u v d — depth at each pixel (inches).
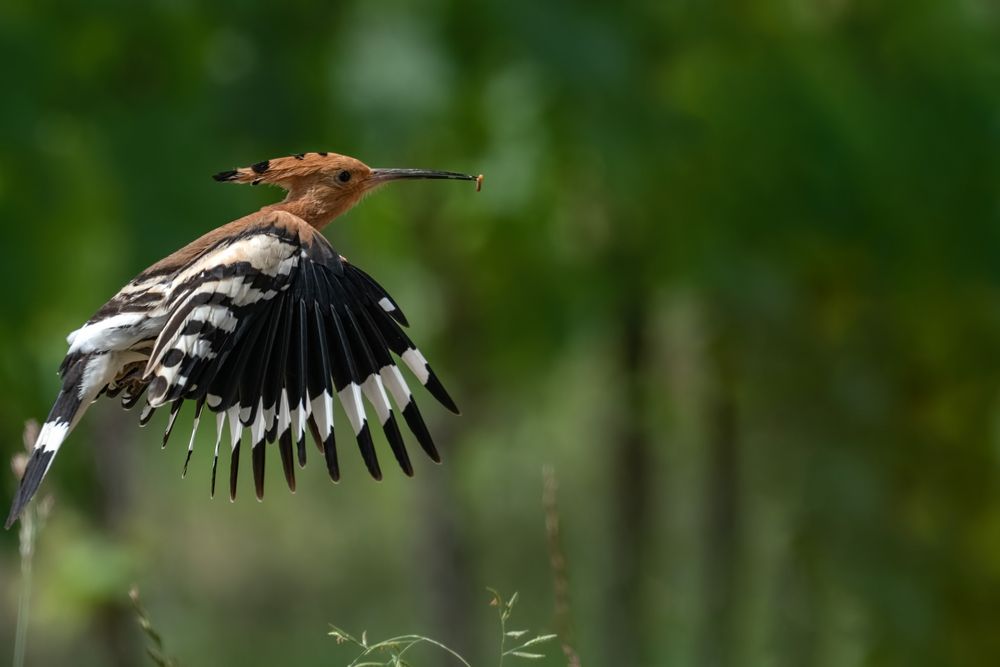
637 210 511.2
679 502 784.3
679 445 691.4
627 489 627.5
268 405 231.5
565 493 869.2
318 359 233.8
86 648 748.6
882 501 547.2
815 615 551.8
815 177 505.7
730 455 614.9
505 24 454.3
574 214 536.1
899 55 529.7
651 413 610.2
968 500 564.4
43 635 761.6
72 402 239.6
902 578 542.6
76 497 491.2
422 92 454.3
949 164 518.9
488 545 882.8
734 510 621.0
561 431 804.0
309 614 877.8
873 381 551.5
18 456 239.8
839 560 546.0
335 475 228.2
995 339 554.3
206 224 456.4
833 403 554.6
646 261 534.9
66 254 464.1
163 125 460.8
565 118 484.7
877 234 517.0
